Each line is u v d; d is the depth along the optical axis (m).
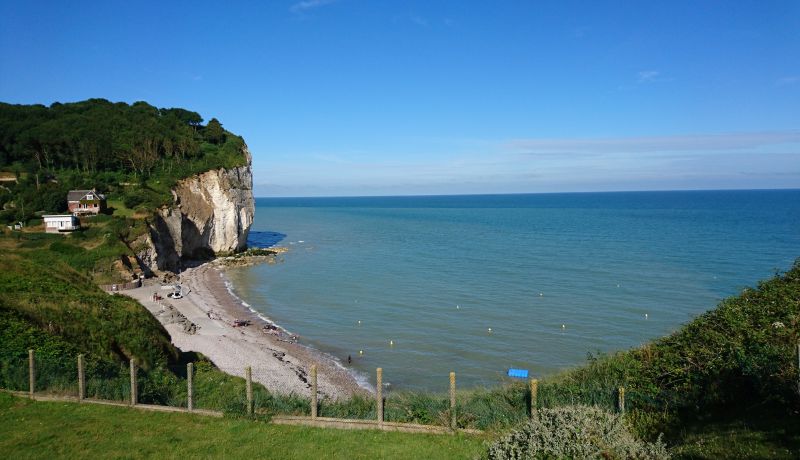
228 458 12.23
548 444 9.76
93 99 127.94
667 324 43.38
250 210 104.44
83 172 94.06
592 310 48.59
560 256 82.75
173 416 15.30
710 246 86.44
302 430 14.09
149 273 71.00
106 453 12.52
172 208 82.69
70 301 25.17
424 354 38.84
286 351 39.88
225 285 68.56
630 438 9.73
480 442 12.76
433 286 63.16
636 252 83.69
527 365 35.62
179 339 39.91
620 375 14.54
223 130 119.12
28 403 15.97
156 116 123.25
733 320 14.36
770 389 10.60
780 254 75.25
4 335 18.83
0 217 73.12
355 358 38.47
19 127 98.19
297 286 66.94
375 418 14.66
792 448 8.53
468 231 134.25
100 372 18.62
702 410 11.71
